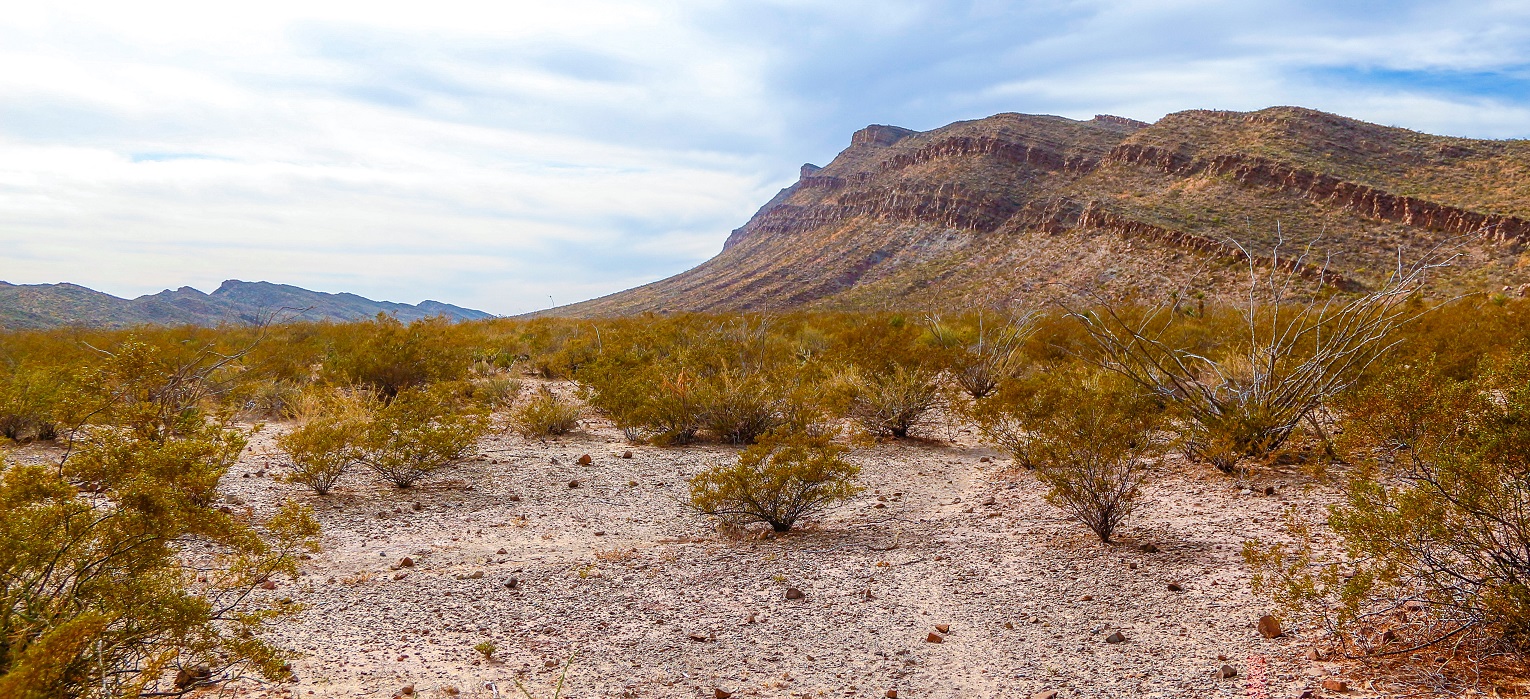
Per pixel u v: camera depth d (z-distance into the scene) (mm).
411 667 4297
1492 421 4090
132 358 8133
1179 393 9438
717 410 11438
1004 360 15195
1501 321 13359
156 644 3334
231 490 7918
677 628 5004
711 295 132000
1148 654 4418
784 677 4336
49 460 8172
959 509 7918
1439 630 4125
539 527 7258
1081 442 6781
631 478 9188
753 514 7301
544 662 4461
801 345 21109
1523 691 3512
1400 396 5074
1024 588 5602
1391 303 8883
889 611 5281
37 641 2584
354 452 8305
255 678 3980
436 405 9664
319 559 6086
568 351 19562
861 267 123062
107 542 3342
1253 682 3947
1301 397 8508
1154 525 6879
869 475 9516
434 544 6641
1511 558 3957
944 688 4188
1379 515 4199
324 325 26844
